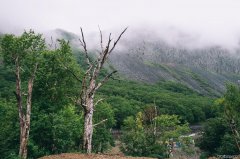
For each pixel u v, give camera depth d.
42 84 40.41
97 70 30.50
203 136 81.44
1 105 41.84
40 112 39.88
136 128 69.94
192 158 75.25
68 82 41.09
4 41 35.50
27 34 36.31
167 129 73.62
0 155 37.94
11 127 39.78
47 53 38.94
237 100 55.78
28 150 37.62
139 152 66.62
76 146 45.78
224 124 70.94
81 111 51.44
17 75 35.72
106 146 67.94
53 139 39.22
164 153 66.69
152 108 74.12
